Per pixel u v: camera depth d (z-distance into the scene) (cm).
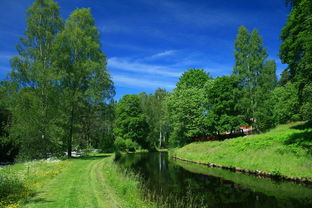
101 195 1055
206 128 3928
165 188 1535
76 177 1458
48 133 2402
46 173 1497
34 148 2381
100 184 1284
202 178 1850
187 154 3256
